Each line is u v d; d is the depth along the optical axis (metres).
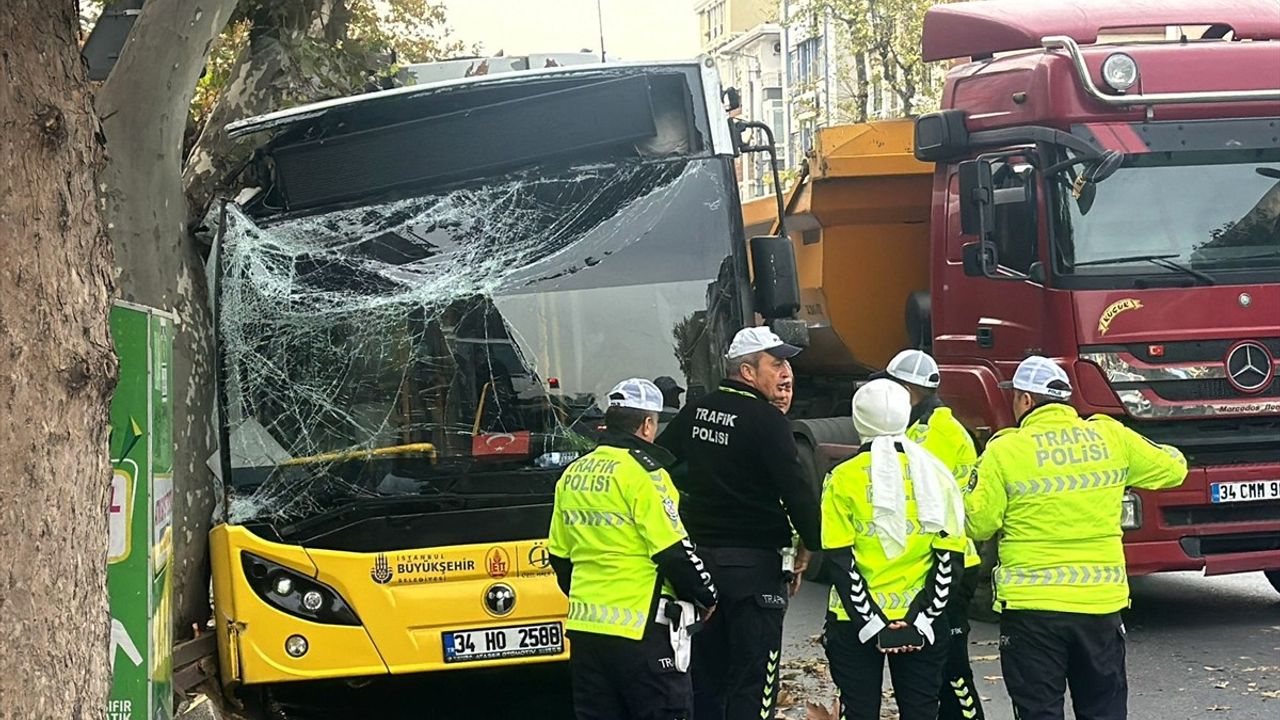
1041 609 5.49
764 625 6.01
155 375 5.91
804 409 13.25
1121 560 5.59
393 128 7.21
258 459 7.02
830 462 10.92
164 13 7.55
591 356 7.19
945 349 10.24
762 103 68.38
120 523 5.80
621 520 5.45
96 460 3.77
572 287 7.22
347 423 7.06
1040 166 9.02
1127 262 8.86
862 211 11.62
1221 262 8.90
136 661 5.81
